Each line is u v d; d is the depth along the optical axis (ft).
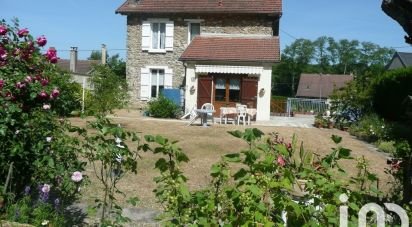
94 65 61.98
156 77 96.84
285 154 10.58
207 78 79.97
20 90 18.60
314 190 10.33
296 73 352.69
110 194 16.51
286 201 9.66
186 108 81.05
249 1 92.32
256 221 9.54
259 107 78.07
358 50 351.67
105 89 59.26
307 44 355.36
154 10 94.38
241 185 10.18
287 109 109.91
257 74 77.71
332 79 256.93
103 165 16.17
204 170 32.45
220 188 11.06
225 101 80.23
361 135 59.47
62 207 17.74
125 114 81.41
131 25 96.99
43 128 17.78
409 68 70.18
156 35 96.68
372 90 73.67
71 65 162.91
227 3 92.73
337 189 10.45
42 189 16.42
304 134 58.18
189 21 94.12
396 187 21.58
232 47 81.66
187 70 80.84
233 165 24.89
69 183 17.29
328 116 75.36
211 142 47.16
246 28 91.76
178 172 11.39
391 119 70.23
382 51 346.95
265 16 90.63
